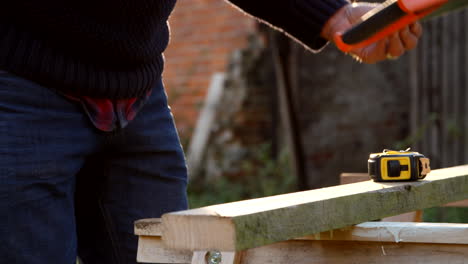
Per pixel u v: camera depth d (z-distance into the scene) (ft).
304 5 5.59
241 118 19.49
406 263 4.07
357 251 4.17
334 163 18.74
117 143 4.79
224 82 19.93
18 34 4.12
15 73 4.15
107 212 5.04
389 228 4.02
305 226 3.43
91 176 5.02
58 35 4.18
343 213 3.72
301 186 14.66
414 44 5.64
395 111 18.45
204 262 3.80
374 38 4.89
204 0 20.80
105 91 4.44
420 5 4.29
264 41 19.36
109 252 5.18
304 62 18.86
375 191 4.01
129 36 4.43
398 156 4.48
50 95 4.27
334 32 5.62
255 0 5.65
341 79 18.70
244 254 4.24
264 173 18.61
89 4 4.22
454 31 17.21
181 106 21.12
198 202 17.63
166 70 21.59
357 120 18.58
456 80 17.22
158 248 4.06
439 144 17.57
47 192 4.31
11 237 4.13
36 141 4.22
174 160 5.16
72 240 4.55
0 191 4.06
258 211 3.15
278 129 19.43
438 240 3.95
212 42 20.61
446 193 4.69
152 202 5.04
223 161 19.48
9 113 4.12
